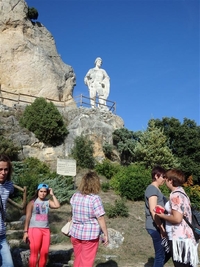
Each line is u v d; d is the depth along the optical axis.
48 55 29.67
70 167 13.03
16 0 28.67
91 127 20.95
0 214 4.61
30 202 5.96
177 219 4.27
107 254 8.30
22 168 15.72
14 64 26.75
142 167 17.20
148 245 9.23
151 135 19.92
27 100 26.33
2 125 19.05
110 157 20.83
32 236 5.75
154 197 5.33
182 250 4.26
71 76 31.02
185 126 22.67
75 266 4.92
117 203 11.75
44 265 5.84
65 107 24.03
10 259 4.49
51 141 20.03
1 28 27.38
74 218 5.06
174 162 19.41
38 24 31.86
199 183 20.94
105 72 27.02
